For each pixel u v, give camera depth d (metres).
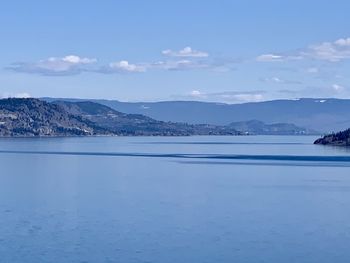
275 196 111.44
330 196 111.62
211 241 72.06
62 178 147.50
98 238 73.25
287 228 79.75
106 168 182.50
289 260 64.06
